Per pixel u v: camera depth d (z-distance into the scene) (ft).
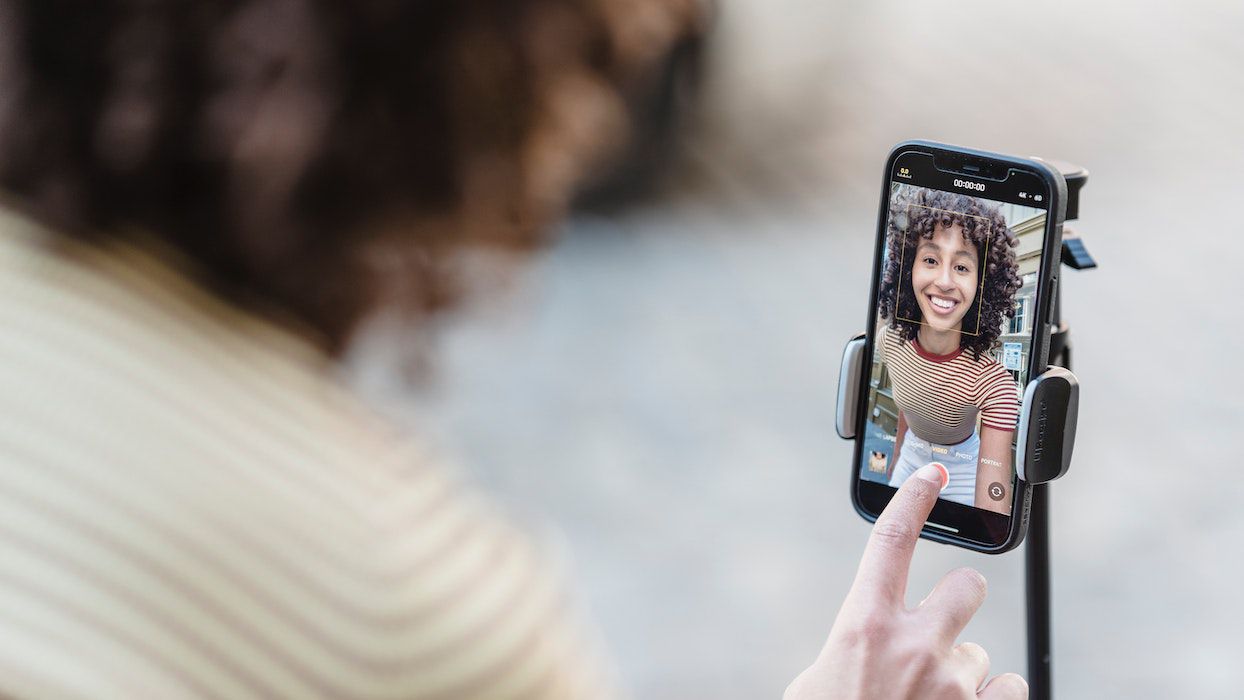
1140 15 29.30
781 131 21.36
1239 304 15.98
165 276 1.46
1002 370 3.52
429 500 1.47
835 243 18.35
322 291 1.51
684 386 13.99
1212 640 9.77
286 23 1.36
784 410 13.46
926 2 28.73
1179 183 20.31
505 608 1.43
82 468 1.31
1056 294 3.53
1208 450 12.53
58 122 1.43
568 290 16.47
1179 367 14.34
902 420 3.69
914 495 2.70
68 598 1.25
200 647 1.28
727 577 10.59
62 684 1.21
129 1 1.38
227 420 1.39
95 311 1.41
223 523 1.32
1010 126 22.79
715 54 20.51
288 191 1.40
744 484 12.03
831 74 22.79
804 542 11.09
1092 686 9.30
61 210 1.44
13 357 1.36
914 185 3.59
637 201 19.11
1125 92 24.66
